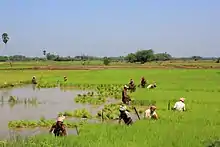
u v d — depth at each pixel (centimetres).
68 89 6112
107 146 1555
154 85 5334
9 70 11438
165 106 3281
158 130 1934
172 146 1567
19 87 6650
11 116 3166
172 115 2612
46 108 3728
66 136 1772
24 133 2352
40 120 2739
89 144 1584
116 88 5709
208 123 2231
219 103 3491
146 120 2369
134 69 11100
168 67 12381
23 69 11906
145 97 4041
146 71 9850
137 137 1739
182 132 1866
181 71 9606
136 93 4525
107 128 2022
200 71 9488
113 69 11262
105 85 6306
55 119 2928
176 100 3772
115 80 7362
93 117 2997
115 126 2095
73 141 1636
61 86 6638
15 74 9625
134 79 7438
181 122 2280
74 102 4250
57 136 1777
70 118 2959
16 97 4638
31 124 2639
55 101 4347
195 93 4506
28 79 7981
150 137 1739
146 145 1583
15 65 15050
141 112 3152
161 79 7188
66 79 7412
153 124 2169
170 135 1780
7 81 7419
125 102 3675
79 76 8631
